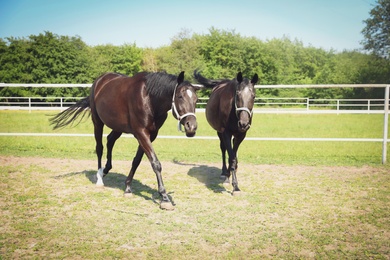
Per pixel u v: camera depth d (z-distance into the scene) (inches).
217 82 241.0
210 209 173.6
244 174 251.3
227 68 1620.3
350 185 219.5
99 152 217.0
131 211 169.5
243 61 1621.6
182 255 122.6
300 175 247.9
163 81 169.6
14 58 1417.3
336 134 486.3
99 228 146.9
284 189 210.4
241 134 207.0
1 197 187.9
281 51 1700.3
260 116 858.8
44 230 143.2
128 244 131.8
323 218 161.0
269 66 1611.7
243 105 178.4
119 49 1947.6
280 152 350.0
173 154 337.7
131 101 176.9
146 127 176.6
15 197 186.9
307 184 222.7
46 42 1461.6
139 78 181.3
